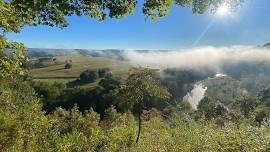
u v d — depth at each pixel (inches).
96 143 1262.3
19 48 502.9
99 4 380.8
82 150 1213.7
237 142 346.0
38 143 976.9
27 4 350.3
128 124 2146.9
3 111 981.2
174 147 514.0
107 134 1423.5
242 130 372.5
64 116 2032.5
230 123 420.2
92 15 385.1
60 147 1047.6
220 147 363.3
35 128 951.0
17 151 837.2
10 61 498.3
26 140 903.1
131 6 389.7
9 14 415.5
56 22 416.8
